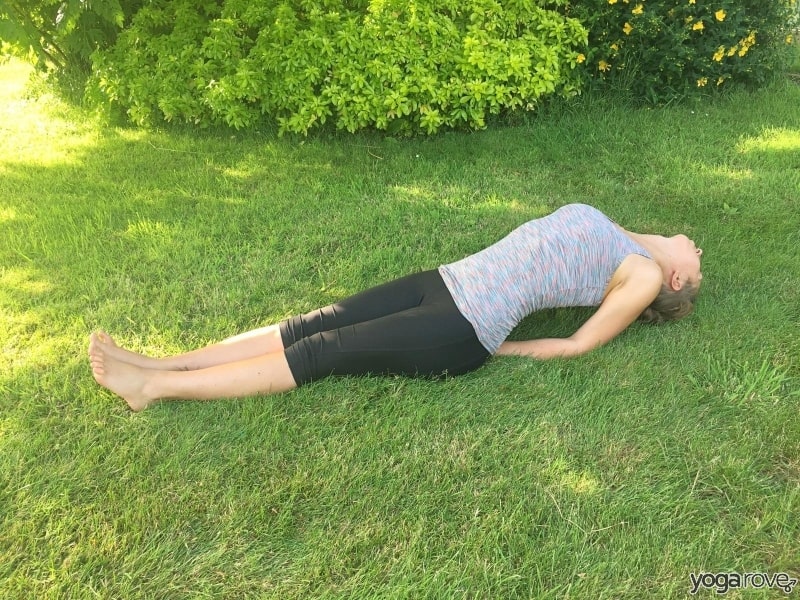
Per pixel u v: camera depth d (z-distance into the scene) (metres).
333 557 1.94
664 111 5.65
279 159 4.80
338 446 2.32
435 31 4.88
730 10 5.67
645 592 1.88
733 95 5.99
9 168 4.59
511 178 4.59
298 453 2.29
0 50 5.38
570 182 4.54
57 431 2.37
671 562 1.95
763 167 4.73
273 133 5.19
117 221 3.91
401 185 4.46
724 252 3.68
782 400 2.61
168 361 2.60
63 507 2.07
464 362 2.63
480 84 4.91
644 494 2.17
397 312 2.70
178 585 1.87
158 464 2.23
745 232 3.92
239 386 2.48
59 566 1.91
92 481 2.16
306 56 4.81
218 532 2.01
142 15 5.29
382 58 4.82
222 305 3.15
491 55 4.96
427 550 1.97
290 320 2.71
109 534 1.99
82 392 2.52
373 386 2.58
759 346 2.91
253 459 2.26
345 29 4.80
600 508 2.12
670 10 5.59
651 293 2.73
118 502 2.09
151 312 3.06
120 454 2.25
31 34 5.03
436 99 4.89
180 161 4.77
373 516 2.07
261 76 4.89
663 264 2.94
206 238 3.73
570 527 2.06
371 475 2.20
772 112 5.70
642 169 4.72
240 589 1.86
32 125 5.39
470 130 5.32
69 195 4.21
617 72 5.75
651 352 2.85
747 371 2.74
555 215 2.88
